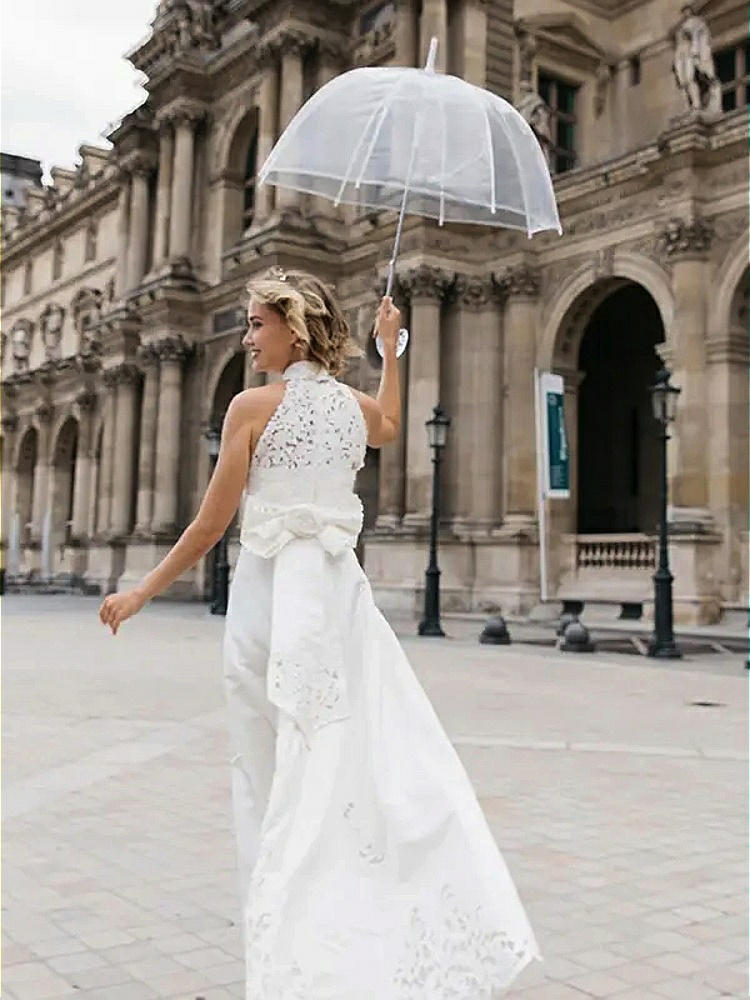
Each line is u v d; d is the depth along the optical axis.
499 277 33.12
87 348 62.22
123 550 49.16
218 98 47.91
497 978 3.31
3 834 7.64
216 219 47.22
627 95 38.72
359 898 3.44
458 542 32.72
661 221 28.62
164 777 9.73
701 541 26.62
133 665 19.42
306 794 3.52
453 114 4.96
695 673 19.08
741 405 27.41
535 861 7.14
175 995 4.78
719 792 9.45
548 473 30.22
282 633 3.67
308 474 3.88
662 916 6.04
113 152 54.28
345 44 41.47
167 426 45.91
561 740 11.99
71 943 5.45
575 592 30.91
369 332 36.38
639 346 40.47
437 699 15.12
